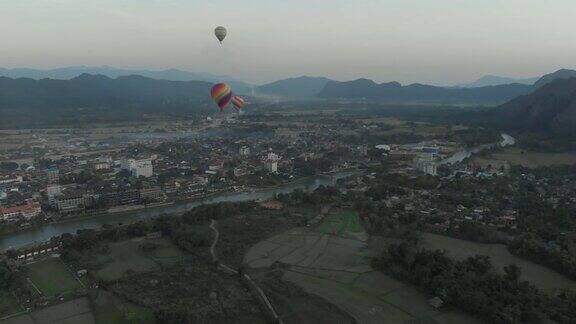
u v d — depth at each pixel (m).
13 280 186.88
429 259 185.62
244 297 172.62
